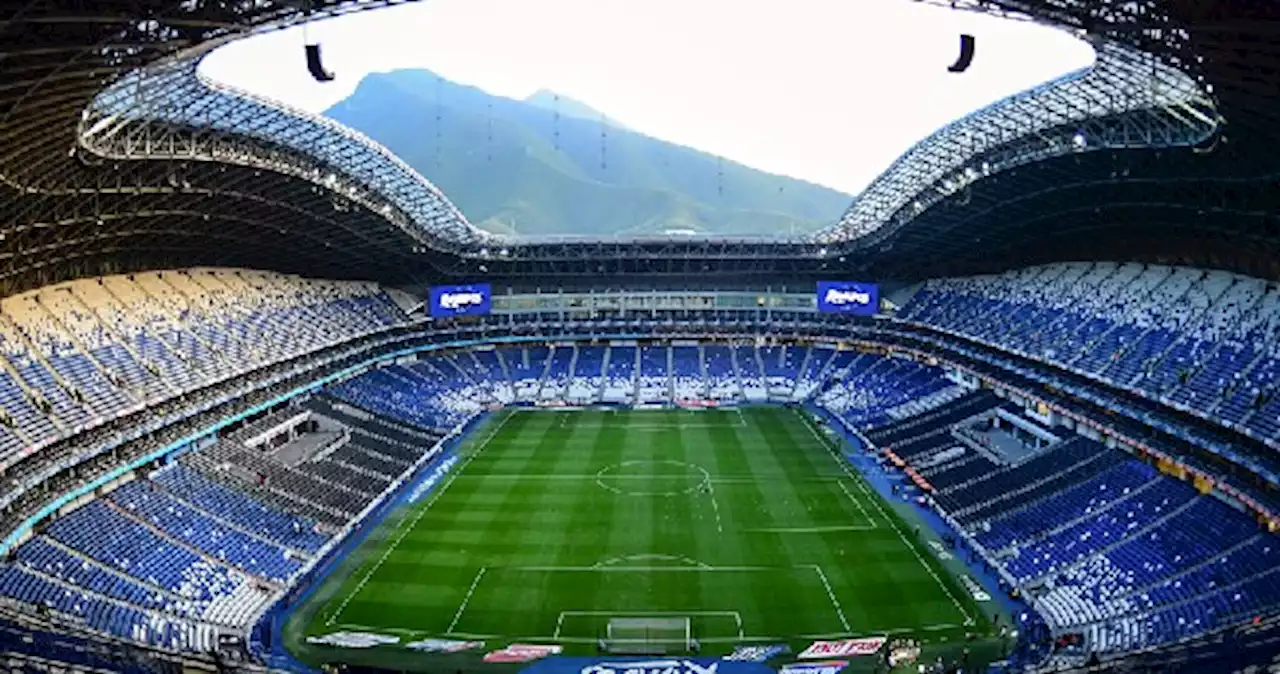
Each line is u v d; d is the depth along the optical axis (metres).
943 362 112.12
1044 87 75.81
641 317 134.25
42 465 61.09
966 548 67.38
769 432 103.81
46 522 59.31
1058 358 89.06
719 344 132.75
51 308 78.44
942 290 126.44
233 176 79.44
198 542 64.06
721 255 130.88
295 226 99.06
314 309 111.38
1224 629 48.97
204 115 70.50
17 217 64.75
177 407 77.62
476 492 81.81
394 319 123.56
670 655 51.84
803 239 130.50
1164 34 47.59
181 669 45.41
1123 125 73.50
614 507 77.38
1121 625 53.31
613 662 51.19
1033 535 67.19
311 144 85.12
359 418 100.12
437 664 51.03
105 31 41.88
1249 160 64.50
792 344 131.75
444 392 117.00
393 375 117.19
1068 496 71.62
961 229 111.88
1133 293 93.88
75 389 69.94
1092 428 80.94
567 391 122.06
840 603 58.31
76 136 57.59
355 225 106.06
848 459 92.19
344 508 75.81
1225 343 74.75
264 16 45.91
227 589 59.72
